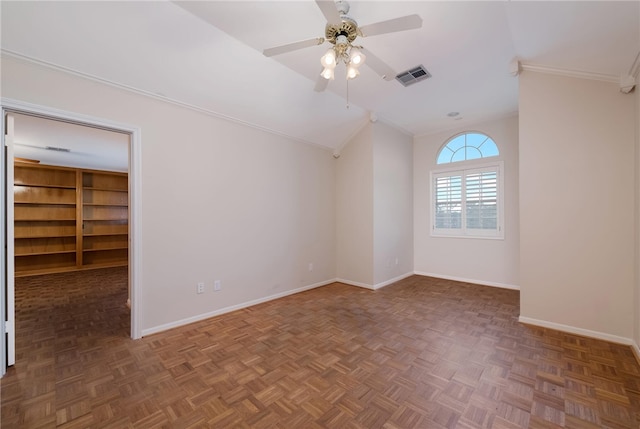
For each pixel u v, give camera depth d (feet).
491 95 11.44
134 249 8.25
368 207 14.02
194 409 5.21
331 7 5.11
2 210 6.35
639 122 7.18
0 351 6.23
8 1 5.57
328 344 7.84
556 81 8.67
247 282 11.18
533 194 9.04
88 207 19.52
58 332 8.65
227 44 7.84
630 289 7.68
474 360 6.91
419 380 6.09
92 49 6.87
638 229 7.30
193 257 9.54
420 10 6.63
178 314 9.14
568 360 6.87
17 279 16.07
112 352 7.38
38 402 5.39
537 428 4.69
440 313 10.30
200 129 9.77
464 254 15.08
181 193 9.26
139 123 8.32
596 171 8.13
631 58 6.99
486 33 7.50
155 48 7.39
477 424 4.79
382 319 9.71
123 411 5.15
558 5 5.96
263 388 5.84
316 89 7.48
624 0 5.46
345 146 15.03
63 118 7.04
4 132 6.44
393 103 12.23
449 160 15.72
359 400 5.45
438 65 9.14
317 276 14.33
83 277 16.56
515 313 10.23
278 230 12.42
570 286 8.49
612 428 4.69
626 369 6.43
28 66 6.52
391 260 14.97
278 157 12.47
